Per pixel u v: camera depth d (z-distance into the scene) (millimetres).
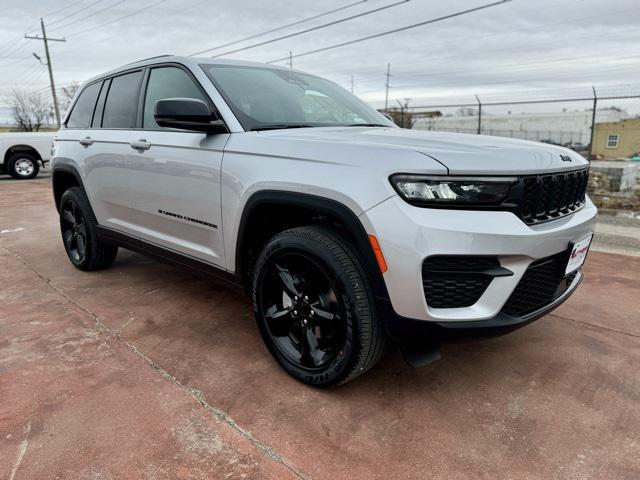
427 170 1939
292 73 3527
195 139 2881
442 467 1915
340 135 2512
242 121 2730
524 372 2641
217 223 2777
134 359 2742
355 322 2143
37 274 4383
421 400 2365
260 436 2082
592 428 2162
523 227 2021
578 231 2348
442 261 1963
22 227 6723
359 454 1981
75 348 2877
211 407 2281
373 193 2008
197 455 1961
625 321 3326
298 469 1896
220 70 3082
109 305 3584
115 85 3867
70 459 1927
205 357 2770
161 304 3602
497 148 2199
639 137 19719
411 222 1930
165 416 2207
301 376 2445
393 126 3486
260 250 2740
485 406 2324
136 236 3586
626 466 1926
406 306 2016
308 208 2227
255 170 2475
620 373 2633
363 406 2307
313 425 2160
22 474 1845
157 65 3387
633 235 5941
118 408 2264
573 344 2977
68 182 4645
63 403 2299
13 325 3213
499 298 2031
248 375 2572
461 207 1962
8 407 2262
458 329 2010
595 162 11125
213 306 3561
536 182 2123
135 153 3361
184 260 3162
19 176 13945
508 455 1985
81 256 4438
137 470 1875
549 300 2367
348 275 2139
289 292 2445
